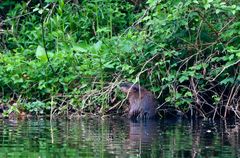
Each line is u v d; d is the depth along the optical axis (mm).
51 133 12203
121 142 11406
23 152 10508
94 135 12062
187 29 14461
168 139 11750
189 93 14273
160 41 14758
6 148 10812
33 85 15078
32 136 11875
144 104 14523
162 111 14758
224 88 14547
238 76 14016
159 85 14812
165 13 14719
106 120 14078
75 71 15164
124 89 14539
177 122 13922
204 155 10430
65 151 10609
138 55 14844
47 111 14742
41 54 15156
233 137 11992
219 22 14742
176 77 14406
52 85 15070
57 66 15242
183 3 14344
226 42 14547
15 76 15078
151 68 14625
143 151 10680
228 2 14438
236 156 10367
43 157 10164
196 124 13602
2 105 14867
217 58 14156
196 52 14750
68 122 13664
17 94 15164
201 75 14344
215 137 11984
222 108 14641
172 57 14781
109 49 15164
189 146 11109
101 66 14930
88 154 10391
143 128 12984
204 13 14461
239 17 14492
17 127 12875
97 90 14758
